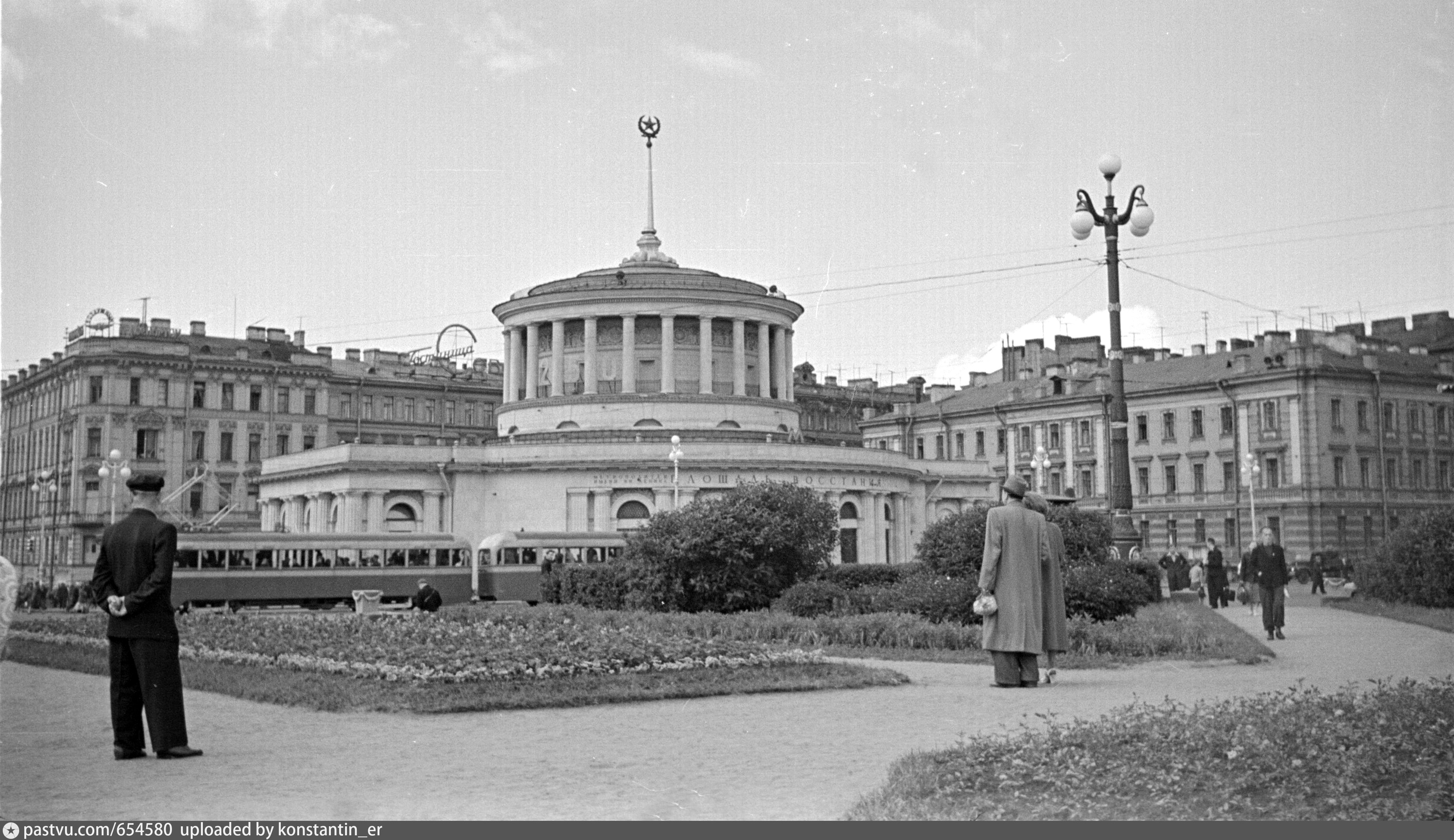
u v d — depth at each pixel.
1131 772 12.95
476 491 80.69
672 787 13.20
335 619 32.72
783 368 93.19
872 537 83.50
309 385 117.12
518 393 92.50
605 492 79.75
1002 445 117.81
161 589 15.22
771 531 43.09
